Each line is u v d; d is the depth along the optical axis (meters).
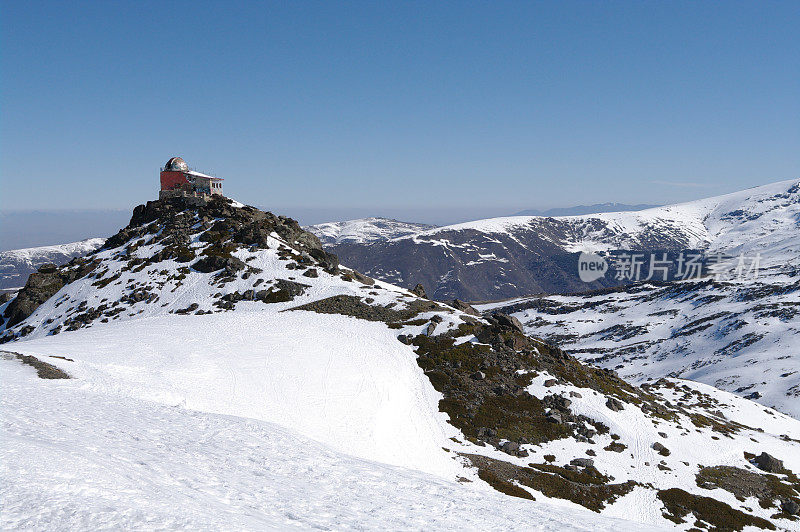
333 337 109.06
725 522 66.88
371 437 70.56
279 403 71.94
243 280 146.50
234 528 22.45
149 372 70.94
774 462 85.69
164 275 153.50
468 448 77.69
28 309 156.62
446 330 115.25
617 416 92.12
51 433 33.81
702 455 85.25
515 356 106.62
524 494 64.94
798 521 69.62
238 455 40.97
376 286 154.88
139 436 39.91
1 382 51.97
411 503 37.53
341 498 34.94
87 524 18.91
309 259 164.00
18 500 19.70
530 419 88.06
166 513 22.03
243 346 96.38
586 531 38.00
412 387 93.94
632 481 74.50
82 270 168.12
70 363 67.19
